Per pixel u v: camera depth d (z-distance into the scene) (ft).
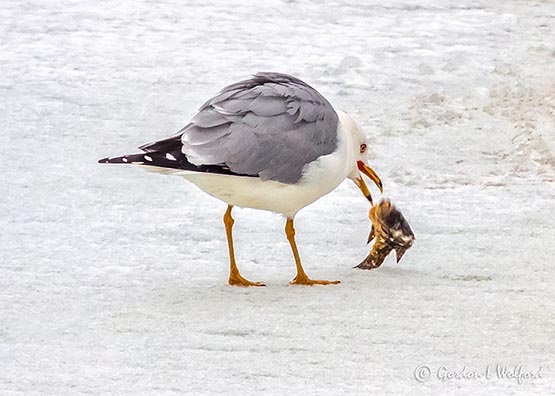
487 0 80.02
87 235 42.93
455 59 66.90
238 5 77.36
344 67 64.90
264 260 41.19
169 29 71.77
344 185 49.44
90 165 50.75
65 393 29.84
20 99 58.95
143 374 31.07
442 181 49.96
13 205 45.73
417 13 76.43
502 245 42.55
